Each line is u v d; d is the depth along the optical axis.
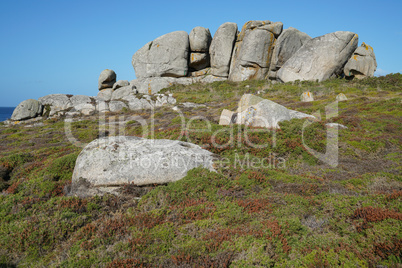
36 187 8.55
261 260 4.59
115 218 6.42
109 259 4.82
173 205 7.09
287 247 5.02
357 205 6.44
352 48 43.69
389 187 7.68
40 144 20.62
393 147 12.77
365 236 5.18
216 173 8.58
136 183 8.38
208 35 59.50
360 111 22.14
